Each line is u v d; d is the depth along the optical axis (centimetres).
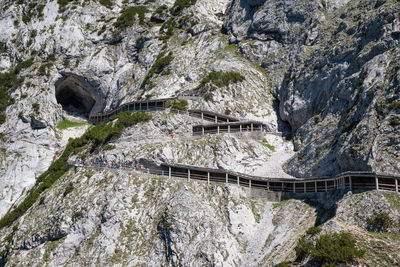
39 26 12288
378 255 4753
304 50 9012
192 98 8906
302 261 5119
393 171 5616
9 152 9919
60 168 8738
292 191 6688
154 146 7569
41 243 6656
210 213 6300
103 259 6125
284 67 9562
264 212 6556
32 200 7950
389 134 5894
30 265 6347
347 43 7912
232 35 10838
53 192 7512
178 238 5988
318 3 9688
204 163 7369
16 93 10881
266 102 9194
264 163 7531
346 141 6344
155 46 11294
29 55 11825
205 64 10212
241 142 7750
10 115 10412
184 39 11225
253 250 6012
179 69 10269
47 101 10794
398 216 5144
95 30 12075
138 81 10619
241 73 9544
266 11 10400
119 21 12119
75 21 12225
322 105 7931
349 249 4688
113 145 7975
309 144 7219
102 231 6362
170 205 6331
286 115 8569
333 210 5775
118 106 10319
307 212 6200
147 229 6338
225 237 5978
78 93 11800
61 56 11644
